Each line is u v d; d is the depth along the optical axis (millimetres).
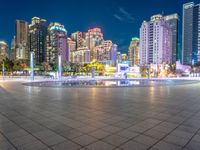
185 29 126250
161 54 108812
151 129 5082
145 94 12047
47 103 8875
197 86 18219
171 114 6758
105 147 3943
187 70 71188
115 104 8617
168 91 13781
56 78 36312
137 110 7398
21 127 5246
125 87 16500
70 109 7570
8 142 4199
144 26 113500
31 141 4254
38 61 141875
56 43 138750
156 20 109312
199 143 4125
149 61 111875
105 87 16406
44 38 144125
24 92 13070
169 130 4996
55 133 4766
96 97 10734
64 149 3850
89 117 6340
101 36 171125
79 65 81812
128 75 49594
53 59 139125
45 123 5641
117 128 5176
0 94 12047
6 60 66438
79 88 15703
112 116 6477
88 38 169625
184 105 8430
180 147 3922
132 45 145000
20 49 152375
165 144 4078
